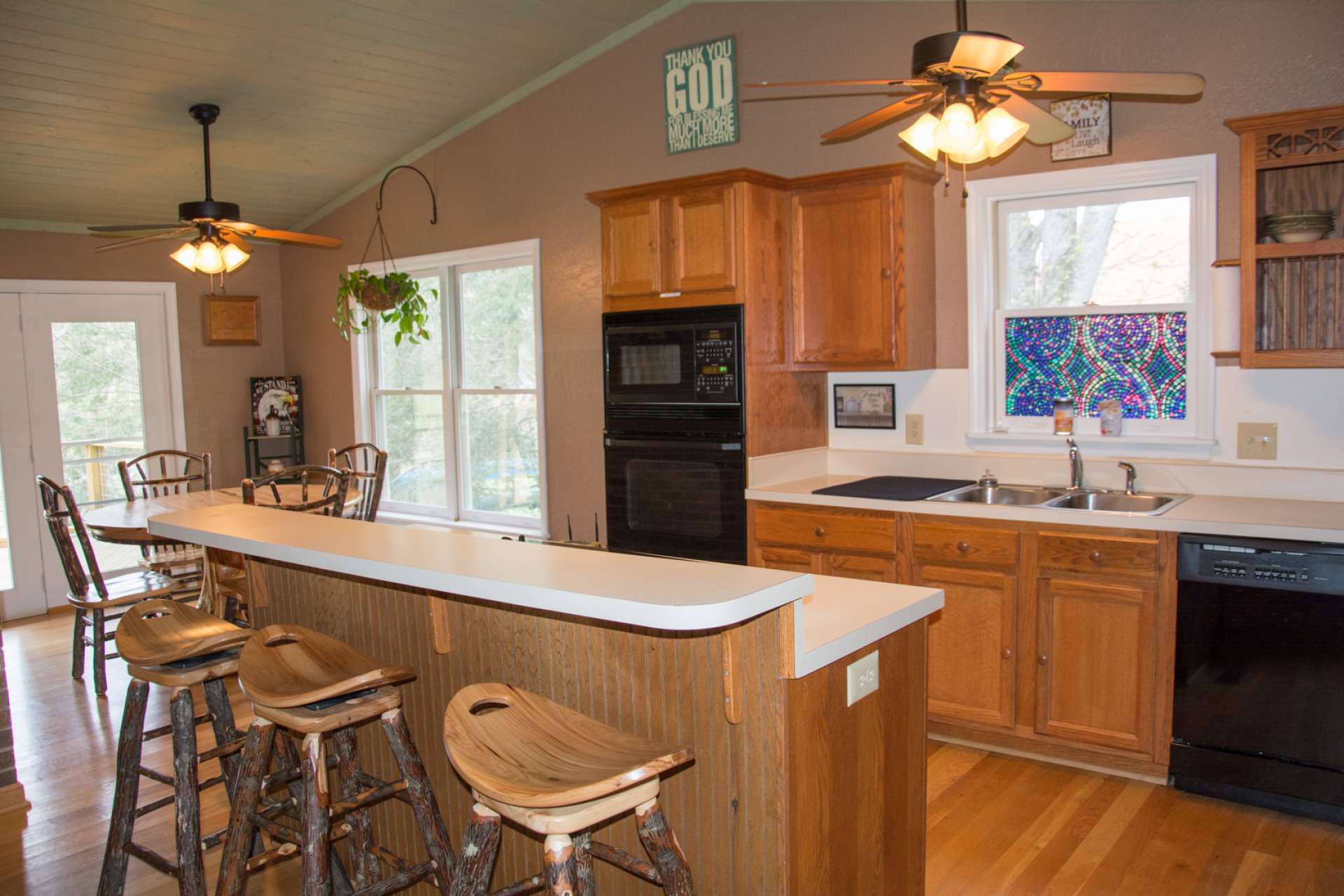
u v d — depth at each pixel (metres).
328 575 2.37
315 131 4.76
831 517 3.39
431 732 2.14
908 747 1.87
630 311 3.83
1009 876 2.41
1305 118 2.67
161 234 4.08
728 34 4.03
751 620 1.51
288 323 6.24
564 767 1.41
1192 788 2.82
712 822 1.61
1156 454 3.28
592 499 4.67
